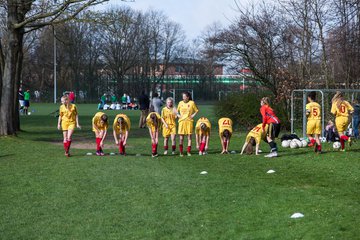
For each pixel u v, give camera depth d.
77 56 78.75
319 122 15.02
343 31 23.34
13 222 8.01
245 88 28.16
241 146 18.31
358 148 16.19
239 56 27.67
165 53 86.38
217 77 83.44
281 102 23.97
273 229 7.22
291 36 26.98
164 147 16.78
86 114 44.53
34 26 20.67
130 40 80.56
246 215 8.06
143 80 83.94
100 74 81.31
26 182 11.09
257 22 26.59
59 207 8.90
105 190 10.18
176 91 86.00
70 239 7.17
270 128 14.89
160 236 7.20
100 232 7.45
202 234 7.22
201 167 13.12
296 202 8.73
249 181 10.98
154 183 10.84
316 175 11.61
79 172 12.24
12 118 20.38
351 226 7.13
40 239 7.20
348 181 10.80
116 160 14.32
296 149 16.52
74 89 80.25
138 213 8.41
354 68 23.78
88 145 19.23
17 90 24.69
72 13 20.41
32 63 78.69
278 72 24.80
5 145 18.23
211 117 37.06
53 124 31.23
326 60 26.17
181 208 8.66
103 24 21.19
